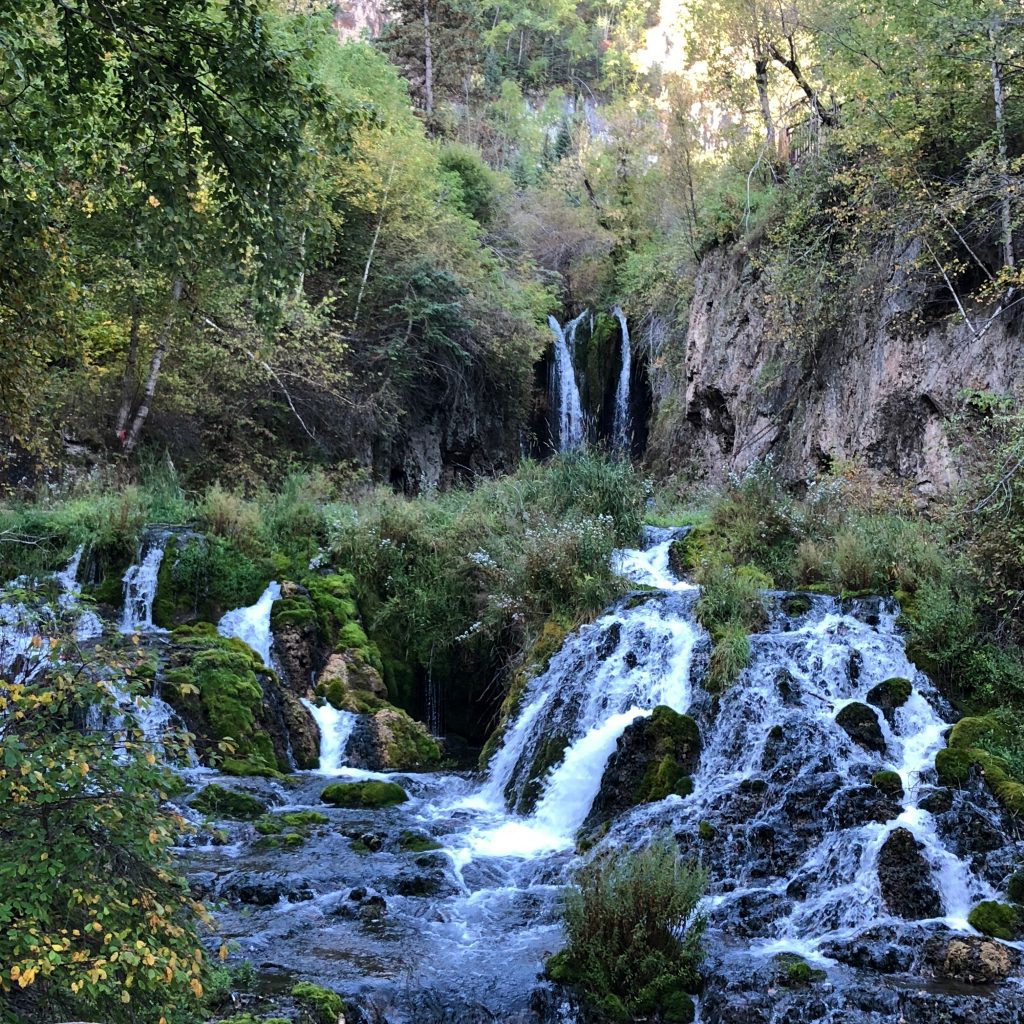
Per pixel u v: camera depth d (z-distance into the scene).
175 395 19.77
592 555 13.63
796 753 8.95
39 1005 3.88
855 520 13.77
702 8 22.09
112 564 14.32
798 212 17.33
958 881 7.17
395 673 14.59
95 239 12.31
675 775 9.26
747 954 6.43
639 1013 5.82
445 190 28.42
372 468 23.36
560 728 10.77
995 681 9.94
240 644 13.08
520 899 7.62
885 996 5.73
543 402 29.92
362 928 6.99
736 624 11.00
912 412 14.87
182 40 6.50
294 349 20.78
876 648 10.43
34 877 3.69
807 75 21.50
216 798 9.79
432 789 11.30
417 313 23.66
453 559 15.31
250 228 7.28
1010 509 10.60
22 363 9.68
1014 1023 5.44
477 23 46.62
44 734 3.98
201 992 3.82
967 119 14.23
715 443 21.25
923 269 15.01
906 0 14.27
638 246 32.84
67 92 6.92
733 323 20.75
